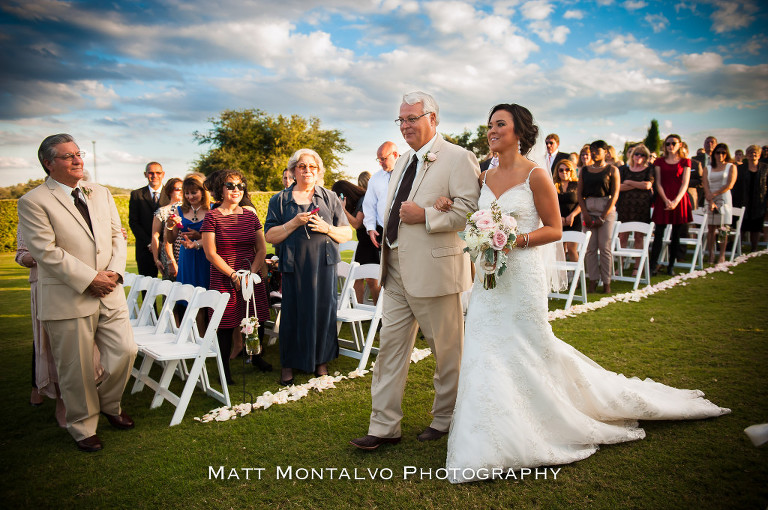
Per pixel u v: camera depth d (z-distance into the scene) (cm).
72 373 322
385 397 310
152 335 432
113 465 302
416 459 294
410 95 306
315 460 297
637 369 412
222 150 4959
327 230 431
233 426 348
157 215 568
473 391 275
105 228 343
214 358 516
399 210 308
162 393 389
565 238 660
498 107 294
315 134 5225
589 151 827
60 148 318
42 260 311
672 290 724
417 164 316
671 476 262
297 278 425
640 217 853
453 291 304
